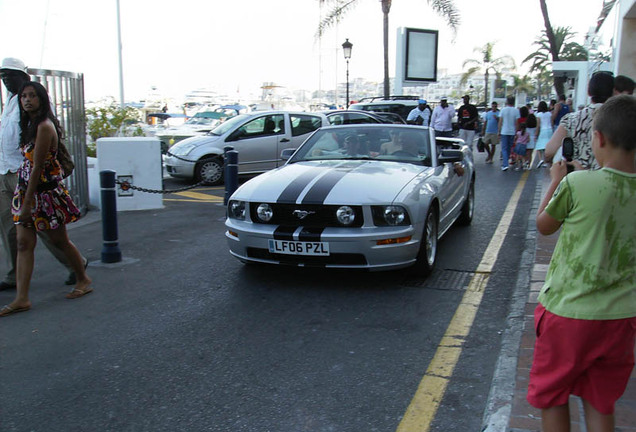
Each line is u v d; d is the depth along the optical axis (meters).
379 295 5.15
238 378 3.69
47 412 3.33
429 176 5.79
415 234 5.15
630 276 2.20
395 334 4.32
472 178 8.09
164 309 4.91
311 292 5.26
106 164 9.23
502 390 3.35
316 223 5.12
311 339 4.26
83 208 9.16
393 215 5.04
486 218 8.54
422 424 3.13
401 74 27.41
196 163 12.25
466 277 5.66
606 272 2.17
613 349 2.17
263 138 12.69
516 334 4.16
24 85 4.66
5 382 3.69
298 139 13.08
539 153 14.42
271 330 4.43
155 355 4.04
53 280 5.76
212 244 7.09
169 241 7.27
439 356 3.96
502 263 6.13
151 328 4.51
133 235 7.61
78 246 7.13
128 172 9.36
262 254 5.32
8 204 5.31
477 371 3.73
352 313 4.75
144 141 9.39
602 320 2.15
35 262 6.42
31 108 4.68
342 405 3.34
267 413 3.27
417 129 6.67
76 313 4.85
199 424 3.18
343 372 3.74
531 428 2.88
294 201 5.14
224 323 4.59
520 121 14.38
